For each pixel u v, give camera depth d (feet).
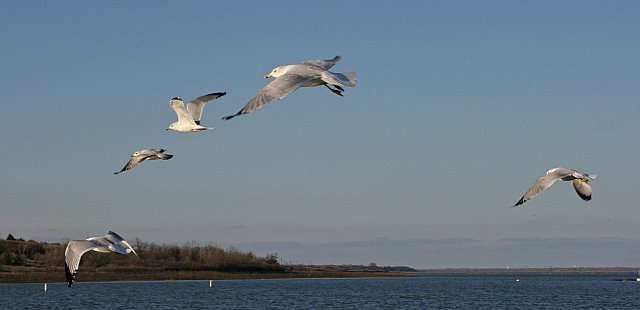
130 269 488.44
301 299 299.58
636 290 396.57
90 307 247.91
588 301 293.64
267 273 622.95
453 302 285.84
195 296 313.94
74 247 70.28
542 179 66.18
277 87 46.06
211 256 550.36
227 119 42.47
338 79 49.21
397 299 303.48
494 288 434.71
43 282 424.87
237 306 257.55
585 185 66.64
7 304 257.14
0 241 452.35
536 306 265.54
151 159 86.17
